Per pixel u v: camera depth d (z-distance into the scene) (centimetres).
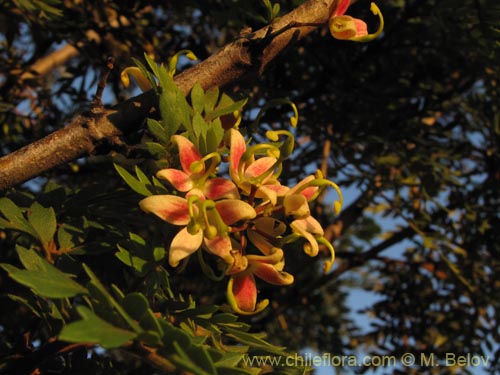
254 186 22
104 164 35
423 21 42
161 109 23
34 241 24
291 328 61
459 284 46
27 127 42
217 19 32
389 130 43
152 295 21
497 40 33
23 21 38
